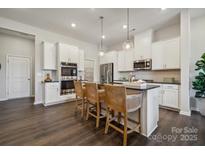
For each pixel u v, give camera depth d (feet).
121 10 10.14
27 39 18.85
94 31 15.19
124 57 18.11
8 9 10.14
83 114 10.27
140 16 11.20
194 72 11.73
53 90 14.28
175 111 11.55
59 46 14.92
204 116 10.11
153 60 13.96
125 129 5.99
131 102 6.26
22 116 10.05
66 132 7.31
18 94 18.04
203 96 10.23
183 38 10.60
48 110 11.84
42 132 7.27
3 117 9.79
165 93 12.34
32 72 19.40
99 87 10.04
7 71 16.94
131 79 12.52
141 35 15.31
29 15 11.16
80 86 10.47
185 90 10.53
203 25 11.30
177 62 11.84
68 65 15.75
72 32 15.58
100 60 21.74
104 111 9.79
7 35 16.88
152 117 7.41
